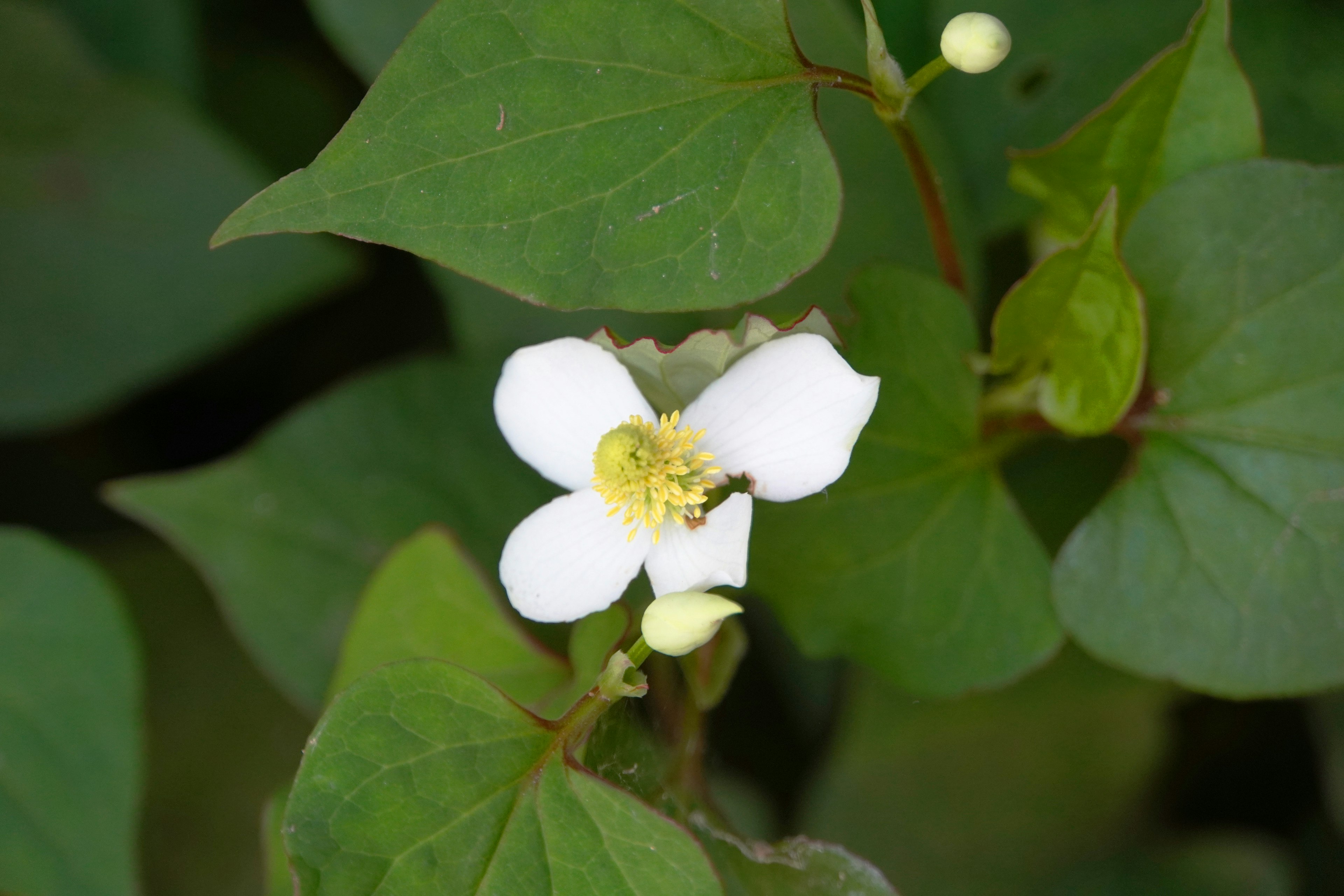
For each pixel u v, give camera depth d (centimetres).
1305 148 39
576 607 36
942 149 40
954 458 38
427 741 35
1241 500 37
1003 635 38
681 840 35
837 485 38
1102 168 37
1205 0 36
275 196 35
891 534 38
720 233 35
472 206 35
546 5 35
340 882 35
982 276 40
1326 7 40
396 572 38
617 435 36
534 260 35
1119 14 40
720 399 36
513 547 36
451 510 40
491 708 35
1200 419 37
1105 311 37
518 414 36
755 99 36
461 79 35
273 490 40
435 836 35
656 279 35
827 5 39
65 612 40
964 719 40
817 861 37
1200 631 37
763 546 38
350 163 35
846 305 39
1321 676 37
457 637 38
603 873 35
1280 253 37
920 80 36
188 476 40
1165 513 37
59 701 40
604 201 35
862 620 38
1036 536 39
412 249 35
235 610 40
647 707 38
